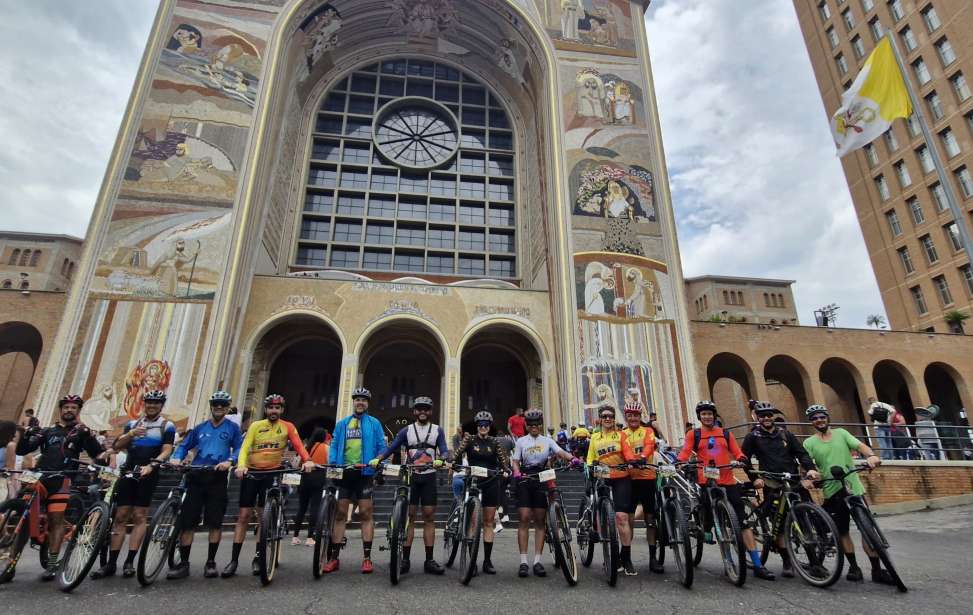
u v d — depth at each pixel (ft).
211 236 69.62
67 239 125.49
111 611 17.02
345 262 92.63
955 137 122.83
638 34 97.60
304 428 92.99
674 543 22.08
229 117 76.74
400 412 93.45
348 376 73.15
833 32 159.12
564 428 71.51
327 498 22.97
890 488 57.52
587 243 80.53
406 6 100.94
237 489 45.09
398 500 22.39
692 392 73.92
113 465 26.76
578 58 93.45
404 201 99.25
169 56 78.64
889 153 138.51
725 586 21.07
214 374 63.00
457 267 94.63
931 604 18.31
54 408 59.21
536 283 90.53
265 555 20.22
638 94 92.58
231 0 84.58
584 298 77.41
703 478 23.81
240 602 18.17
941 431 90.53
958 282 119.24
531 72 99.96
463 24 104.22
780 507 23.26
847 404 108.58
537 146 97.35
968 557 27.58
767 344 86.53
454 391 75.20
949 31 125.90
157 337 63.87
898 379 106.11
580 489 50.90
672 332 77.36
